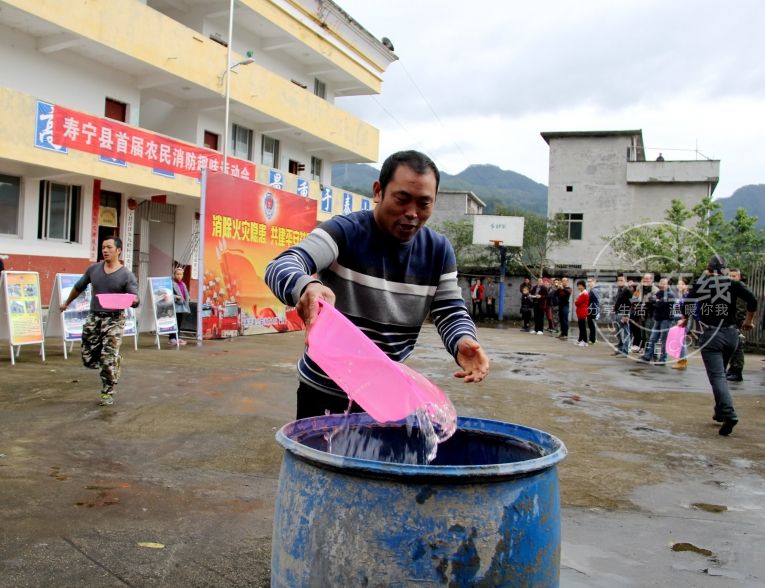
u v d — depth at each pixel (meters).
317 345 1.67
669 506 4.02
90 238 15.05
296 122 20.39
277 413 6.00
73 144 13.07
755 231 25.23
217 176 11.45
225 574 2.80
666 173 28.20
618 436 5.84
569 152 29.25
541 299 19.23
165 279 10.27
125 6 14.21
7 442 4.61
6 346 9.63
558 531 1.70
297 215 13.84
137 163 14.66
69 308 8.79
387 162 2.09
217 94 17.28
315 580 1.55
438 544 1.47
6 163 13.07
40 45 13.65
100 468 4.15
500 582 1.51
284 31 19.98
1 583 2.60
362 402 1.63
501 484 1.54
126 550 2.98
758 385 9.48
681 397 8.21
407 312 2.26
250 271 12.59
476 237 23.95
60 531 3.15
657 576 3.03
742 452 5.45
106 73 15.31
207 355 9.75
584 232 29.03
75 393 6.39
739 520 3.81
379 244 2.18
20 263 13.52
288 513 1.66
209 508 3.57
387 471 1.47
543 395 7.89
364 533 1.50
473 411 6.66
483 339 16.45
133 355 9.31
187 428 5.29
